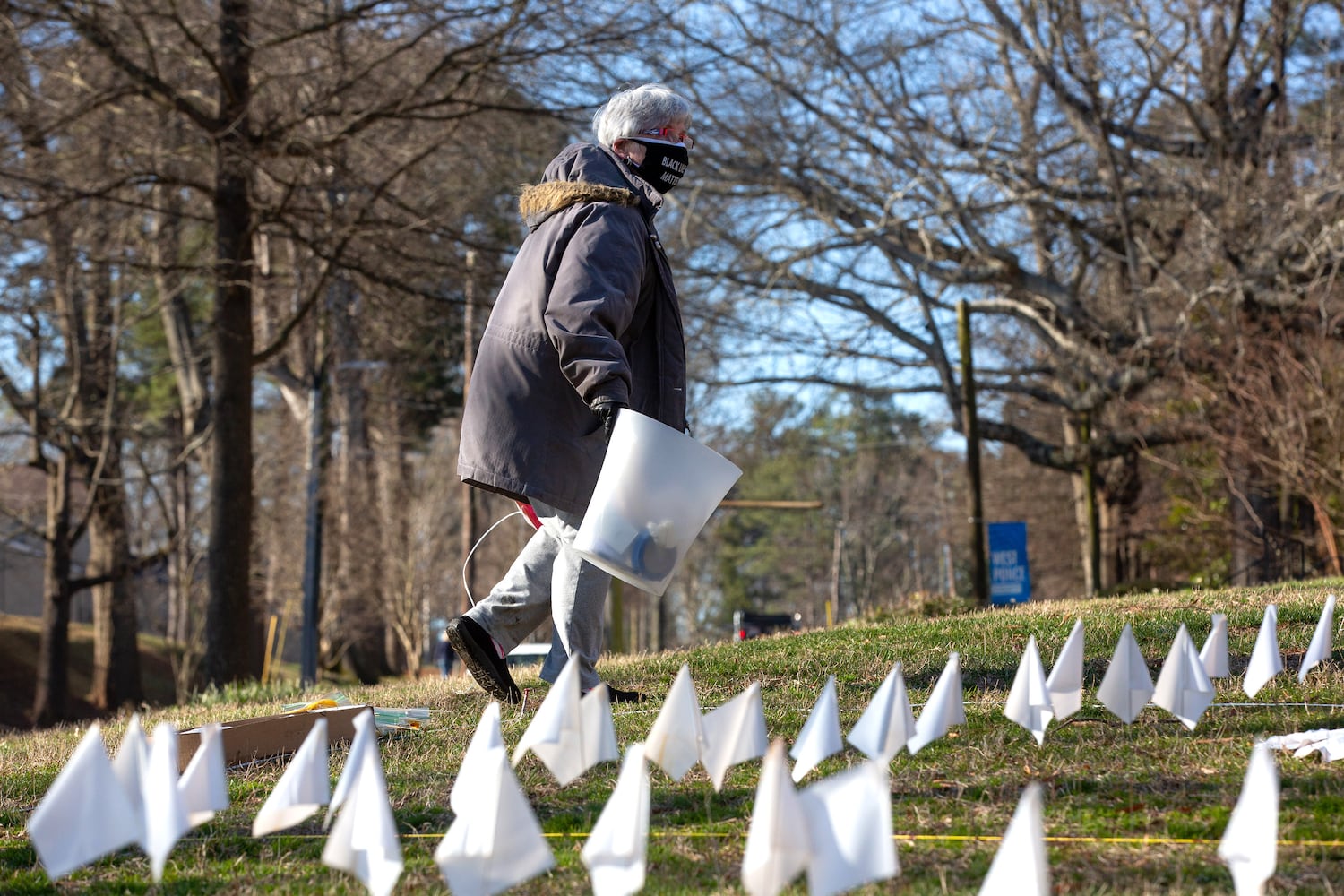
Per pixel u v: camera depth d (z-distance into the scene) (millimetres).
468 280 20516
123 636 31844
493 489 5102
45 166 18906
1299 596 8094
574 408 5070
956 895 2777
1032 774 3832
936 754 4199
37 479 49469
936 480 63719
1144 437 25016
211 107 19781
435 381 44656
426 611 40969
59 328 29422
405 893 3033
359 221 18859
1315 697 4770
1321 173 21562
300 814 2760
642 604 71875
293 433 38281
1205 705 3623
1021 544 22828
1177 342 21594
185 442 31547
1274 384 20844
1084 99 24297
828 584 74375
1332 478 19719
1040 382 32031
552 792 3982
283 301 30641
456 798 2639
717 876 3025
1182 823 3232
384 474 40688
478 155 21297
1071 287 26469
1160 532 31562
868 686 5785
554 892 2973
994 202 25531
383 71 19125
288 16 18312
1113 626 6965
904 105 24406
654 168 5359
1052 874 2893
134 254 22484
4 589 57562
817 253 25438
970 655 6387
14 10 16359
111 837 2295
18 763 5754
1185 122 26656
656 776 4113
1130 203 25625
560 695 3154
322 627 40188
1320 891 2703
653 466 4086
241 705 8555
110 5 17594
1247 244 21984
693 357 27719
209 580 18719
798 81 24219
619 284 4918
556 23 18062
